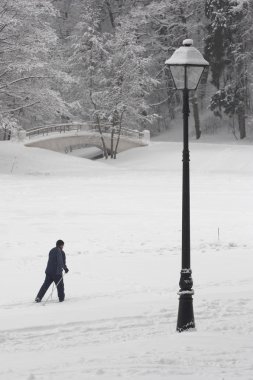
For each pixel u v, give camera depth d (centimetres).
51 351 1806
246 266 3719
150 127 15538
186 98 2288
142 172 8975
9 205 6147
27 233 5050
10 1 8706
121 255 4278
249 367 1481
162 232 5094
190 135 14700
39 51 9175
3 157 10212
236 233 5044
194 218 5628
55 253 2888
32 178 8094
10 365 1614
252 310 2358
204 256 4162
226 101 13075
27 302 2881
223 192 6906
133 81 12500
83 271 3697
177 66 2247
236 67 13250
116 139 12588
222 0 12962
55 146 12094
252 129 13938
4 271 3794
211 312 2342
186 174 2270
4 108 9619
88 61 12550
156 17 14862
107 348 1792
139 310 2462
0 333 2116
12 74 9181
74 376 1439
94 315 2386
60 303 2805
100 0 15262
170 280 3341
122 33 12612
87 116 13625
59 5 16112
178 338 1884
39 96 9362
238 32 13012
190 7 14838
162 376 1403
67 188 7175
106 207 6084
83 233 5066
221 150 11500
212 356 1605
